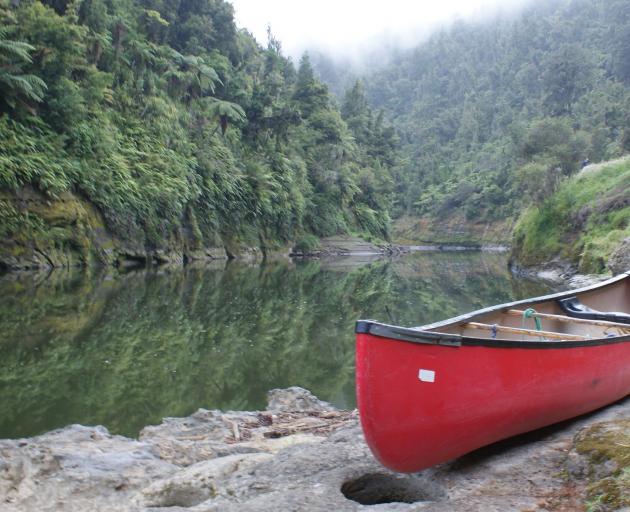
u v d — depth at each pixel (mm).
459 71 146000
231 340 10773
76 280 20266
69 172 24781
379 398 3361
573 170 32406
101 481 3920
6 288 17031
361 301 16766
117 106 32906
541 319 5895
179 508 3445
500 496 3336
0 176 21266
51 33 25703
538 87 110250
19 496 3650
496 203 81938
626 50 85375
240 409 6785
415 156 116188
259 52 70875
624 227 23172
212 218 36594
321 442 4562
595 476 3301
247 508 3328
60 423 6145
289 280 23875
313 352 9914
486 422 3754
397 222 93750
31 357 9039
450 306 15711
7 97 23562
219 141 40875
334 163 56312
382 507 3297
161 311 13953
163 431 5680
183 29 49781
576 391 4305
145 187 29234
